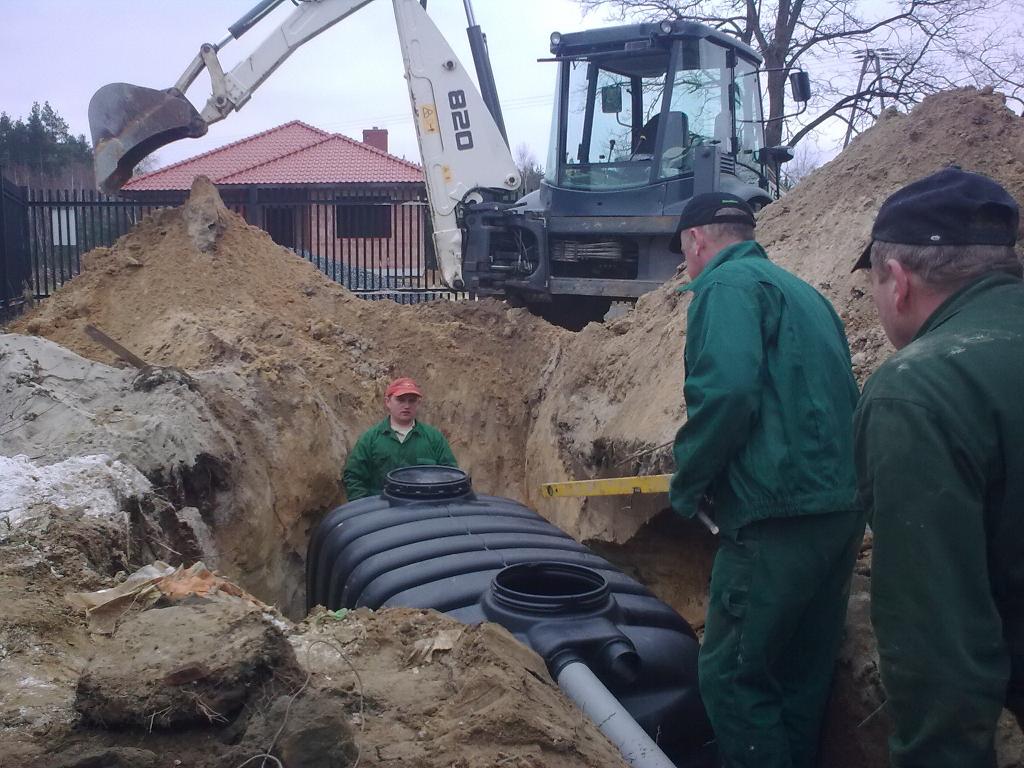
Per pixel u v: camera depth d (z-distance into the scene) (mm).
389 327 8922
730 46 9211
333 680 2682
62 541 3477
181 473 5098
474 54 10352
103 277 8367
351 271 15125
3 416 4957
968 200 1978
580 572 3771
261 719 2057
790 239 6445
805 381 3160
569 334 8812
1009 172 5488
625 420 5926
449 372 8719
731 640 3195
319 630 3107
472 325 9180
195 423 5484
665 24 8664
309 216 15328
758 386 3094
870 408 1940
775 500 3082
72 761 1943
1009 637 1906
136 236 8844
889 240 2090
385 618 3191
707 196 3609
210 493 5391
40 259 14203
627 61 9133
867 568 4016
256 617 2395
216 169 28266
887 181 6043
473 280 9586
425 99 9898
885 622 1872
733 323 3137
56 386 5359
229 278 8586
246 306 8312
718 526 3309
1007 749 2945
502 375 8828
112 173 8984
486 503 5137
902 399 1868
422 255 14742
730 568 3209
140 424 5070
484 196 9938
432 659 2889
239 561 5508
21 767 2008
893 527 1845
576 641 3154
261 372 6680
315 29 9586
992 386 1825
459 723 2432
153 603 3066
